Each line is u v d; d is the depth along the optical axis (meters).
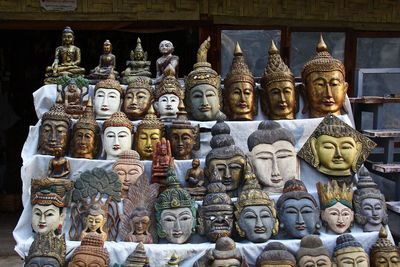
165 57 4.94
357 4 6.53
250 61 6.47
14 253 5.60
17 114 8.38
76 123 4.31
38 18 6.19
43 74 8.41
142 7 6.30
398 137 5.60
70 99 4.58
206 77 4.56
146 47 8.12
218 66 6.41
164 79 4.61
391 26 6.64
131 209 3.89
